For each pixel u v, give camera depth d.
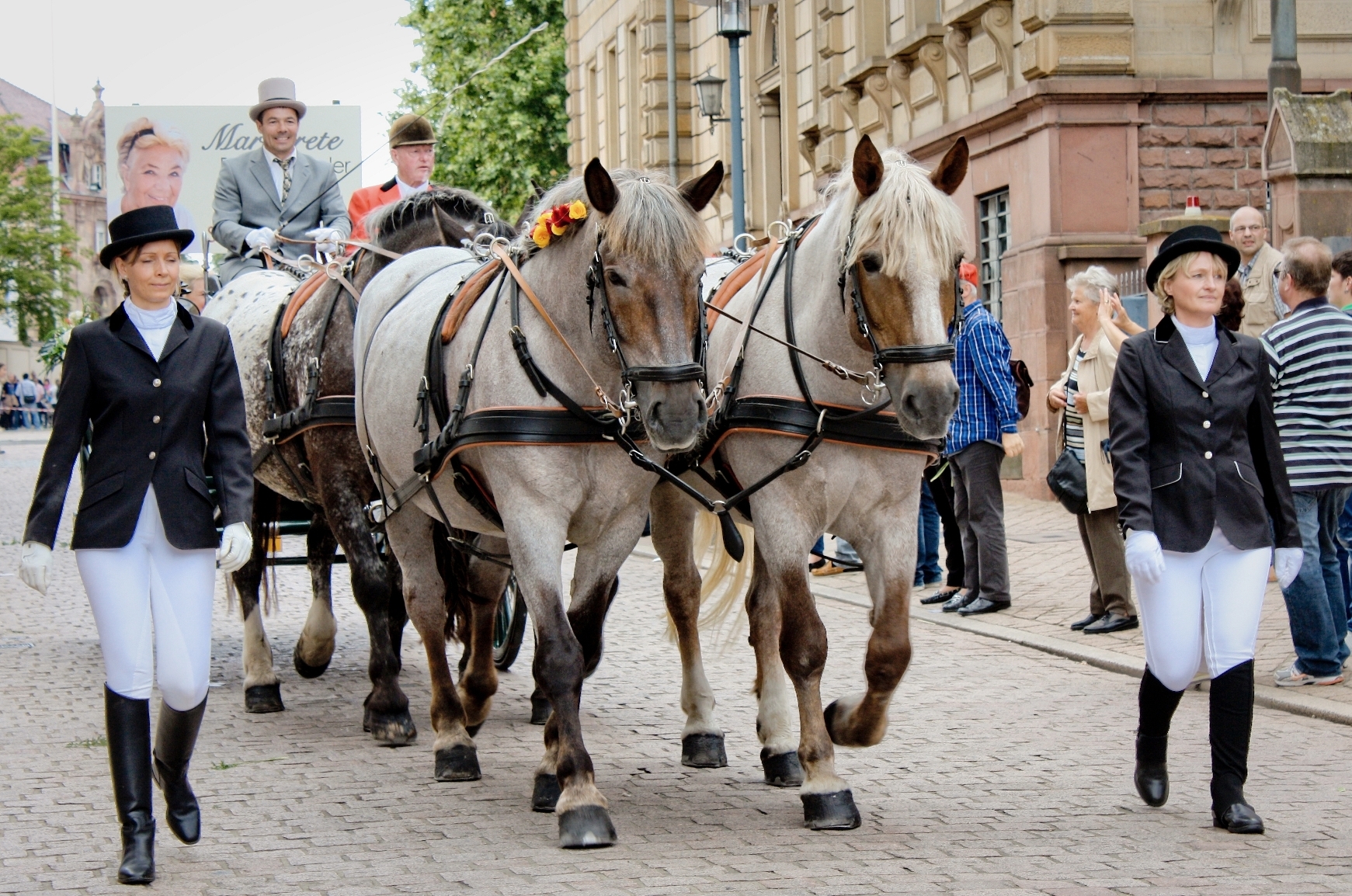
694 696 6.51
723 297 6.23
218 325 5.15
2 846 5.29
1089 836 5.21
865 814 5.58
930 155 19.34
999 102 17.09
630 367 5.01
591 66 36.47
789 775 6.05
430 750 6.85
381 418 6.48
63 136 86.44
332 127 18.89
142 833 4.87
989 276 18.22
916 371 4.98
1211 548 5.31
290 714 7.73
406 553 6.59
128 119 20.27
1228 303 8.80
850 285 5.22
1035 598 10.80
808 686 5.47
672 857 5.04
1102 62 16.02
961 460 10.31
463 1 44.88
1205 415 5.30
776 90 25.66
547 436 5.38
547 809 5.68
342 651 9.85
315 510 8.27
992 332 10.10
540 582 5.39
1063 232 16.16
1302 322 7.59
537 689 7.47
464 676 6.91
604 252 5.11
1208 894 4.55
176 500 4.91
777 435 5.54
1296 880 4.68
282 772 6.41
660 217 4.97
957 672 8.41
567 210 5.38
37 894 4.73
